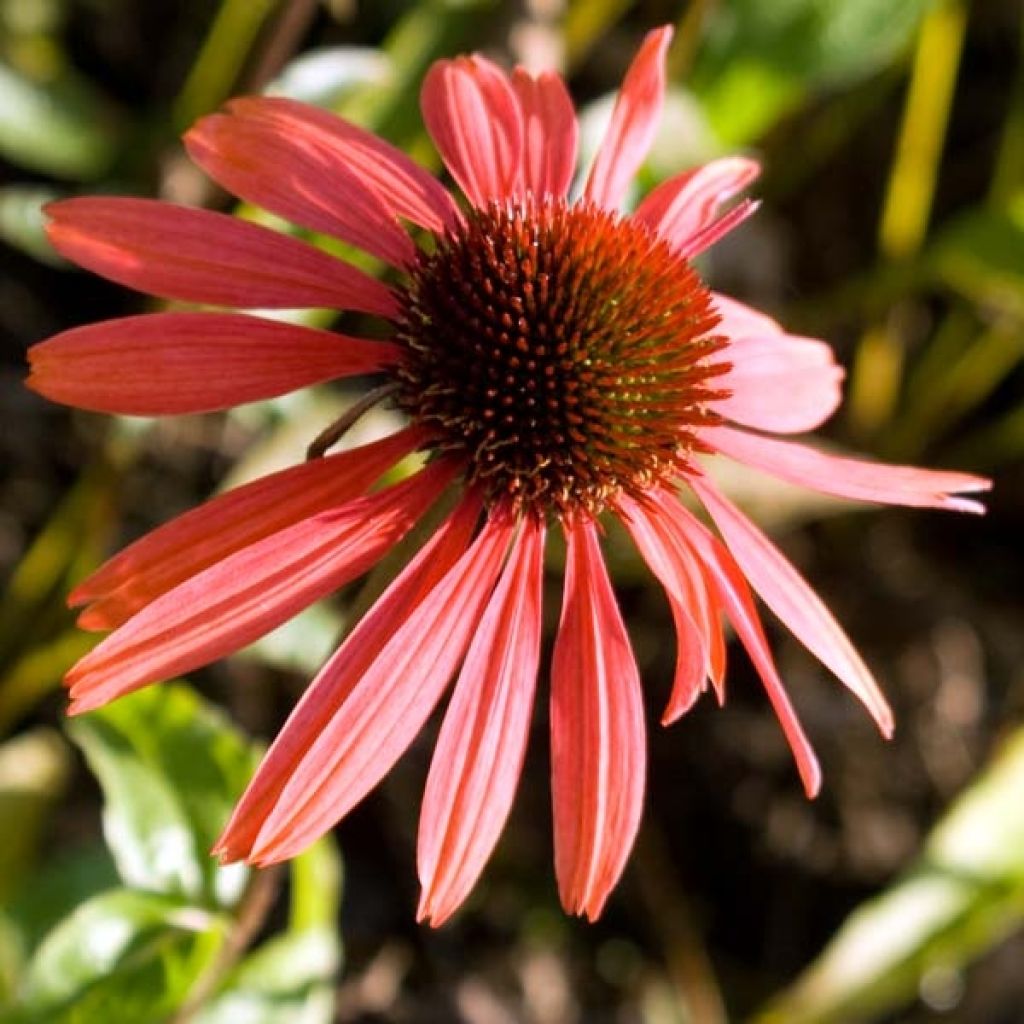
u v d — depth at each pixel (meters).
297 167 0.36
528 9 0.44
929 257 0.51
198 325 0.34
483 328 0.35
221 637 0.33
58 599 0.45
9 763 0.43
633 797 0.34
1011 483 0.57
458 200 0.42
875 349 0.54
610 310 0.36
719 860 0.52
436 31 0.44
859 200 0.59
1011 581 0.58
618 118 0.38
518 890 0.49
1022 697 0.55
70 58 0.49
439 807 0.33
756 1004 0.50
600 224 0.36
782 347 0.38
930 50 0.50
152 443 0.48
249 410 0.44
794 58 0.47
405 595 0.34
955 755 0.54
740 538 0.36
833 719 0.53
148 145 0.45
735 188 0.39
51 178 0.47
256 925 0.37
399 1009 0.47
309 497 0.34
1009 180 0.56
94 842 0.45
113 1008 0.36
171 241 0.35
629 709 0.35
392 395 0.35
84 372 0.34
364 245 0.36
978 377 0.55
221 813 0.38
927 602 0.56
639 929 0.50
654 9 0.52
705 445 0.37
